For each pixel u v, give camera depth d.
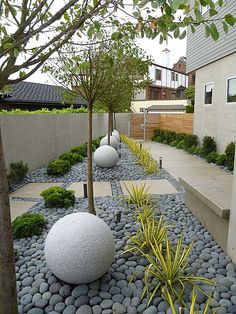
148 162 8.35
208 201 3.50
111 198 5.41
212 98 10.23
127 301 2.42
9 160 6.80
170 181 6.83
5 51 1.67
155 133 17.59
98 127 15.41
